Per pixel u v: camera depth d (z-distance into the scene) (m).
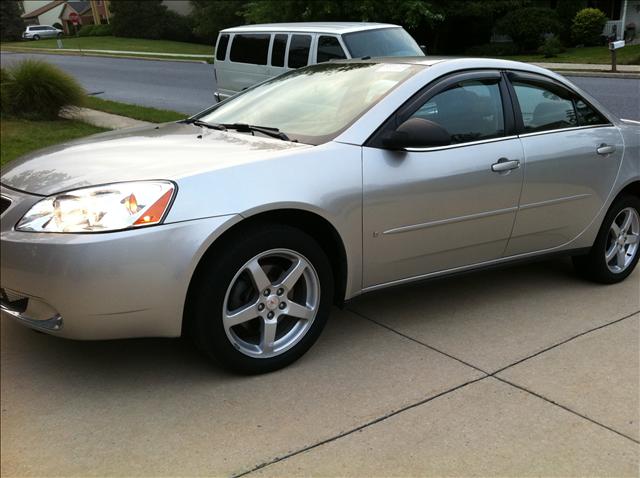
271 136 3.58
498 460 2.60
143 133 3.88
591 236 4.41
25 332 3.62
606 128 4.44
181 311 2.88
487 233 3.84
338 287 3.44
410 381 3.19
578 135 4.22
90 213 2.77
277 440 2.70
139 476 2.48
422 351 3.51
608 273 4.57
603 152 4.31
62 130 10.70
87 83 20.61
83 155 3.31
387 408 2.95
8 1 64.19
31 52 41.00
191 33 50.03
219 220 2.88
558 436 2.76
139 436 2.72
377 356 3.44
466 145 3.68
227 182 2.95
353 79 3.90
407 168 3.43
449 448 2.67
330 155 3.25
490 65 3.95
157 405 2.94
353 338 3.65
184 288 2.85
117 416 2.85
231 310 3.06
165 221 2.79
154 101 15.48
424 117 3.58
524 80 4.08
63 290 2.73
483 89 3.87
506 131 3.89
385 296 4.29
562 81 4.31
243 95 4.43
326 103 3.75
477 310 4.09
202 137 3.61
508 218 3.90
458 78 3.77
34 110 11.98
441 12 25.75
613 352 3.53
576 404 3.01
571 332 3.78
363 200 3.29
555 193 4.09
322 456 2.60
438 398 3.04
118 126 11.29
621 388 3.15
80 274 2.71
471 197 3.68
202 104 14.84
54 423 2.80
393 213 3.41
